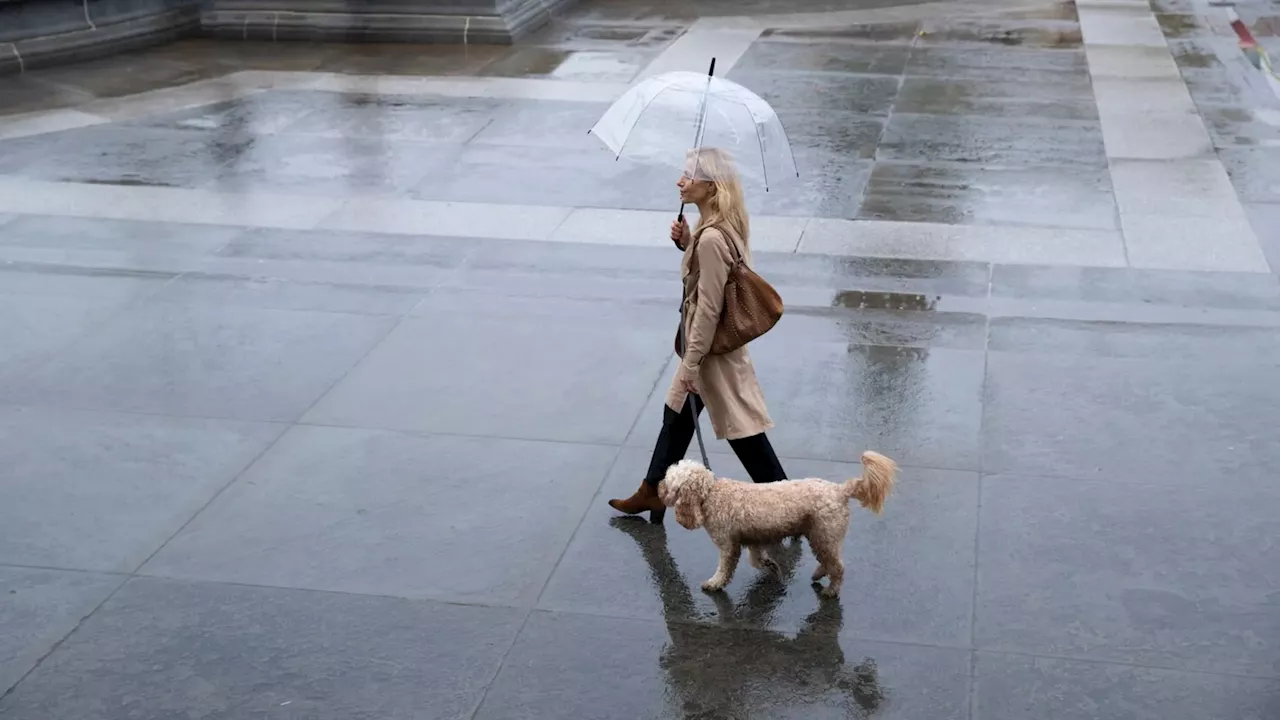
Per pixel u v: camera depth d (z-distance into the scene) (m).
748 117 5.85
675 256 10.14
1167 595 5.79
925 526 6.36
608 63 16.55
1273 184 11.55
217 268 9.97
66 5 16.59
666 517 6.53
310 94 15.14
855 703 5.13
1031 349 8.36
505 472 6.97
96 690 5.26
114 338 8.73
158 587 5.97
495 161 12.57
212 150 12.99
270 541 6.34
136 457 7.17
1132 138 13.05
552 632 5.61
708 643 5.52
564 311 9.12
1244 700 5.11
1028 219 10.81
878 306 9.10
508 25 17.58
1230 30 18.08
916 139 13.20
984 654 5.41
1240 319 8.76
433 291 9.50
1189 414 7.47
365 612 5.76
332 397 7.87
